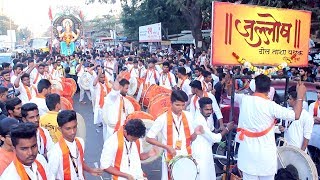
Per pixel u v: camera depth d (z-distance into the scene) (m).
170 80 10.72
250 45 4.92
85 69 14.48
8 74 8.04
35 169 3.01
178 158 4.32
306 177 4.62
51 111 4.61
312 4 11.66
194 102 6.37
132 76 11.39
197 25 20.48
